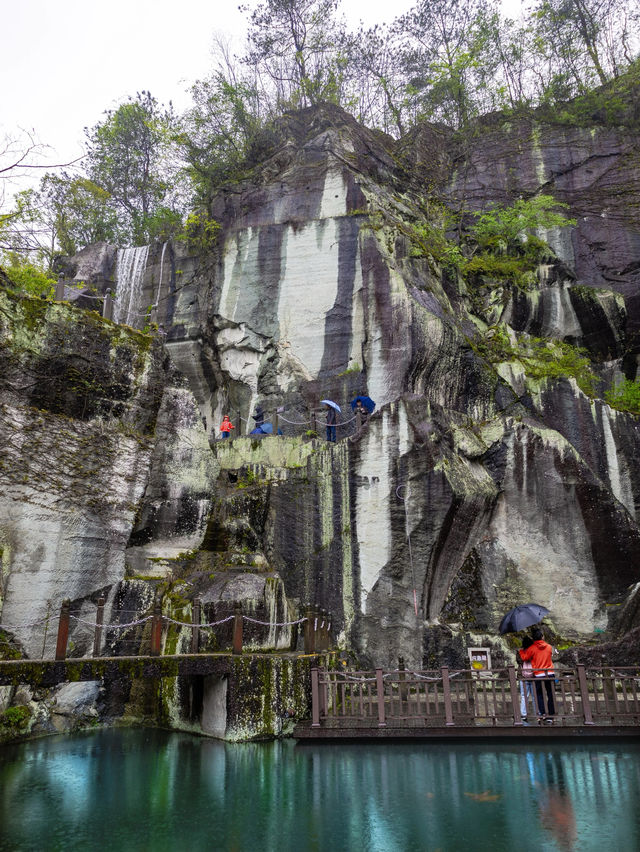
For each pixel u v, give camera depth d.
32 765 8.78
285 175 20.22
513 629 10.05
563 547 13.89
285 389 18.20
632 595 13.02
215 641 11.38
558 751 8.98
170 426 14.30
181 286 21.20
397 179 22.33
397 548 13.20
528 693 10.01
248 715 9.79
